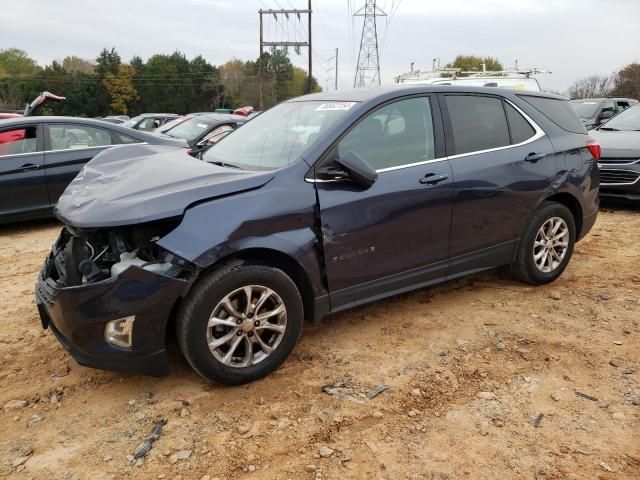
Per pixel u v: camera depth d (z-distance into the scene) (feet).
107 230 10.11
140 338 9.50
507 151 14.02
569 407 9.85
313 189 10.88
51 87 260.21
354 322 13.38
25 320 13.70
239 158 12.48
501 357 11.66
